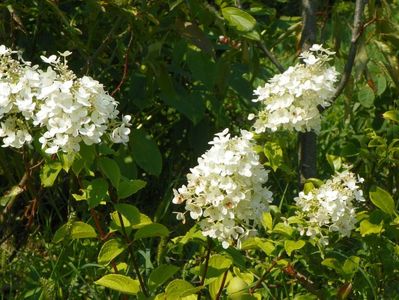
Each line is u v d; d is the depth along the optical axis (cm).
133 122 260
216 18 234
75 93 168
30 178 227
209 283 184
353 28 235
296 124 203
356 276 207
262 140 219
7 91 172
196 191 172
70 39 255
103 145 179
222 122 264
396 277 209
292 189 260
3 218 240
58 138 170
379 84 265
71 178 236
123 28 261
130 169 242
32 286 221
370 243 207
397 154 244
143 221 182
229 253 182
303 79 201
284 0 307
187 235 185
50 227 248
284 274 212
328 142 296
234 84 264
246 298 188
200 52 246
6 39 253
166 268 181
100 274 222
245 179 172
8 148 250
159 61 245
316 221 190
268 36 281
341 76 248
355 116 279
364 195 244
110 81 271
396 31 232
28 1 256
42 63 263
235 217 175
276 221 210
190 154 277
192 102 254
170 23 248
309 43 243
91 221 243
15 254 239
